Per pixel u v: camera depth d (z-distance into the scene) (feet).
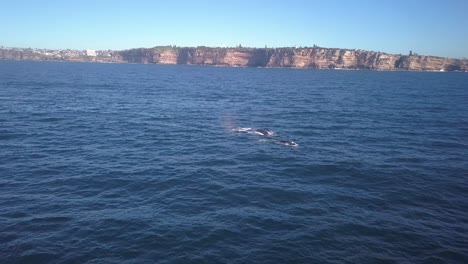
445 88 315.37
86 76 376.48
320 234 47.55
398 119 140.87
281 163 78.95
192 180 67.05
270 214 53.36
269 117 139.23
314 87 303.89
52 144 90.79
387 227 50.08
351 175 71.87
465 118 146.41
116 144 92.94
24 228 47.29
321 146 94.79
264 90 268.00
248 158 82.38
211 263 40.65
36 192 59.72
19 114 129.70
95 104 164.96
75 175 68.33
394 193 62.95
